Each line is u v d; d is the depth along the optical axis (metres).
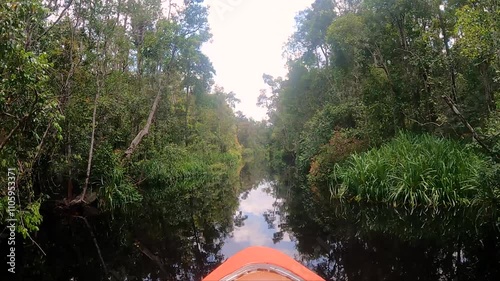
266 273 4.29
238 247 9.00
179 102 27.41
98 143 13.17
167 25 16.95
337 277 6.53
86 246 9.07
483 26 9.73
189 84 26.53
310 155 21.09
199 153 29.75
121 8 13.16
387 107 14.98
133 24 17.34
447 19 14.16
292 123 33.53
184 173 22.22
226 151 44.22
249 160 58.34
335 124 19.78
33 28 7.94
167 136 19.80
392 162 12.27
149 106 18.23
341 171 14.44
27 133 7.57
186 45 18.06
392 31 15.03
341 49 19.98
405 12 13.85
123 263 7.73
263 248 5.24
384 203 11.91
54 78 10.79
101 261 7.89
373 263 7.25
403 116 15.05
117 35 13.79
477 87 13.73
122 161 14.91
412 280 6.30
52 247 8.84
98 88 12.03
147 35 17.33
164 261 7.94
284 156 41.22
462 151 11.39
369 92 15.55
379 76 15.58
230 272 4.41
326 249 8.44
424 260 7.33
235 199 17.97
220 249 8.87
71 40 10.97
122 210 13.63
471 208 10.26
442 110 13.02
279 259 4.82
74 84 11.87
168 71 18.58
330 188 14.96
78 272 7.16
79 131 12.11
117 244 9.31
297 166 29.31
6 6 5.42
